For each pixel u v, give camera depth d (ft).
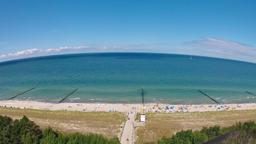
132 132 297.33
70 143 213.46
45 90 606.14
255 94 584.40
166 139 228.22
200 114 377.71
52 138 221.66
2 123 235.81
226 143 187.42
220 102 502.38
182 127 313.53
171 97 535.19
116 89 609.83
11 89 623.36
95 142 217.97
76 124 323.16
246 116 369.71
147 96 538.88
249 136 192.54
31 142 219.61
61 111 392.06
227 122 338.75
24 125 233.96
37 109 412.57
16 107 432.25
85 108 424.87
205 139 215.92
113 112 387.14
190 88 631.97
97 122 332.80
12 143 219.61
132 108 422.41
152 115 367.66
